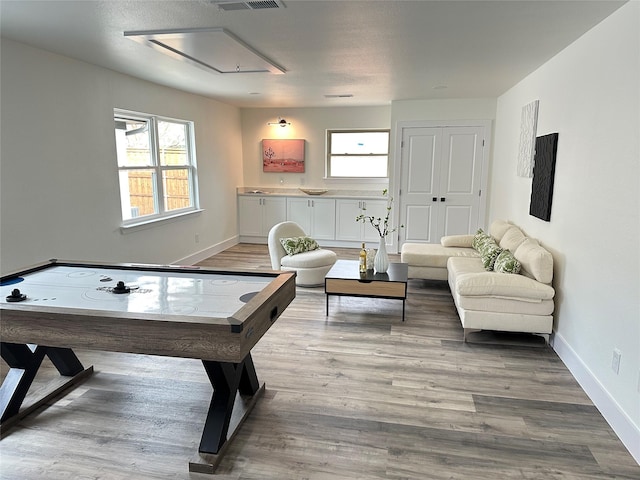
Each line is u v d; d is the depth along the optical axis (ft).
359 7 8.03
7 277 8.87
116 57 12.41
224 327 6.23
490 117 20.38
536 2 7.78
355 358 10.75
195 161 20.30
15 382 8.07
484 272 12.32
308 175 25.16
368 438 7.66
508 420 8.20
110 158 14.52
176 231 18.90
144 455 7.21
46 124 11.87
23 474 6.77
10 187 10.91
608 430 7.90
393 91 18.17
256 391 8.87
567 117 10.71
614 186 8.13
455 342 11.70
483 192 21.11
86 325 6.65
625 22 7.85
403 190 22.03
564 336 10.62
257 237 25.45
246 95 19.72
